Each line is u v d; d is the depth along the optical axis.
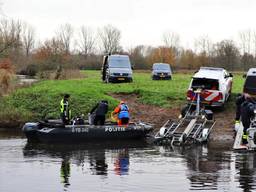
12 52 52.75
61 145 21.22
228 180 14.47
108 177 14.94
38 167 16.42
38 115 27.42
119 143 21.83
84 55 91.88
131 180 14.52
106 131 22.23
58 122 22.91
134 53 83.19
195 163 17.00
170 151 19.59
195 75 26.16
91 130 22.09
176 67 74.12
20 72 57.31
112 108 27.88
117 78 37.84
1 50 42.47
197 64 72.00
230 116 26.05
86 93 29.83
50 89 31.19
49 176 15.07
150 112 27.47
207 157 18.16
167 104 28.47
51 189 13.53
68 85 34.44
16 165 16.73
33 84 36.81
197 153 19.03
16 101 29.09
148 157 18.27
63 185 13.96
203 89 25.53
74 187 13.73
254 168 16.12
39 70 51.44
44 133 21.59
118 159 17.86
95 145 21.25
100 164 16.95
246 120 19.92
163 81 41.34
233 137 22.53
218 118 25.77
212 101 25.62
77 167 16.41
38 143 21.78
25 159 17.83
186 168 16.17
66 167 16.41
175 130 22.16
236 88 33.56
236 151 19.41
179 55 85.19
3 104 28.62
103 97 29.12
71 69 49.97
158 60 75.31
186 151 19.55
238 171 15.67
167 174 15.30
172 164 16.86
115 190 13.40
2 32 44.00
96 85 34.88
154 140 21.67
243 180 14.45
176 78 47.19
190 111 25.11
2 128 26.28
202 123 22.98
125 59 39.59
